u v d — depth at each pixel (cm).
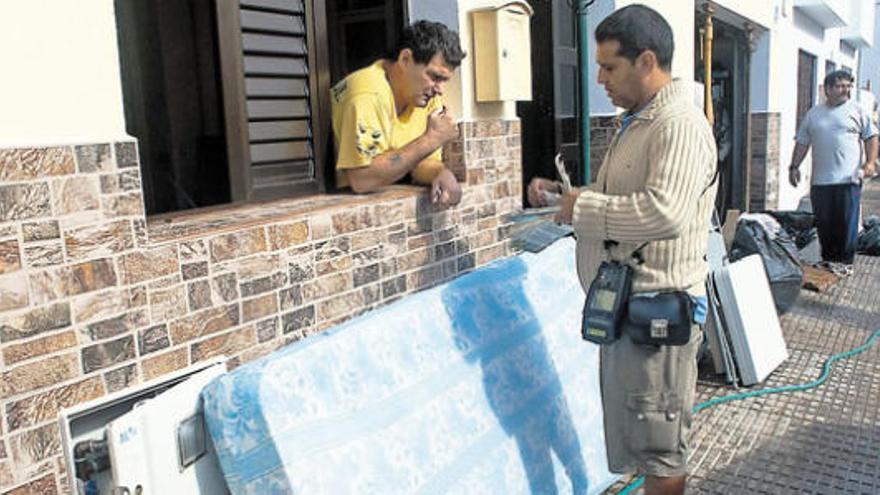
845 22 1269
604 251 238
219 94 294
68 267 211
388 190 347
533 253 310
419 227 346
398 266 335
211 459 187
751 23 821
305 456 186
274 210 292
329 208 298
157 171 312
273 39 315
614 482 305
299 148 331
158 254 234
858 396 392
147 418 165
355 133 319
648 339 222
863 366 436
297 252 284
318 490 186
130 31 303
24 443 203
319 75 337
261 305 270
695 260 230
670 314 220
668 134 213
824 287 611
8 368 199
